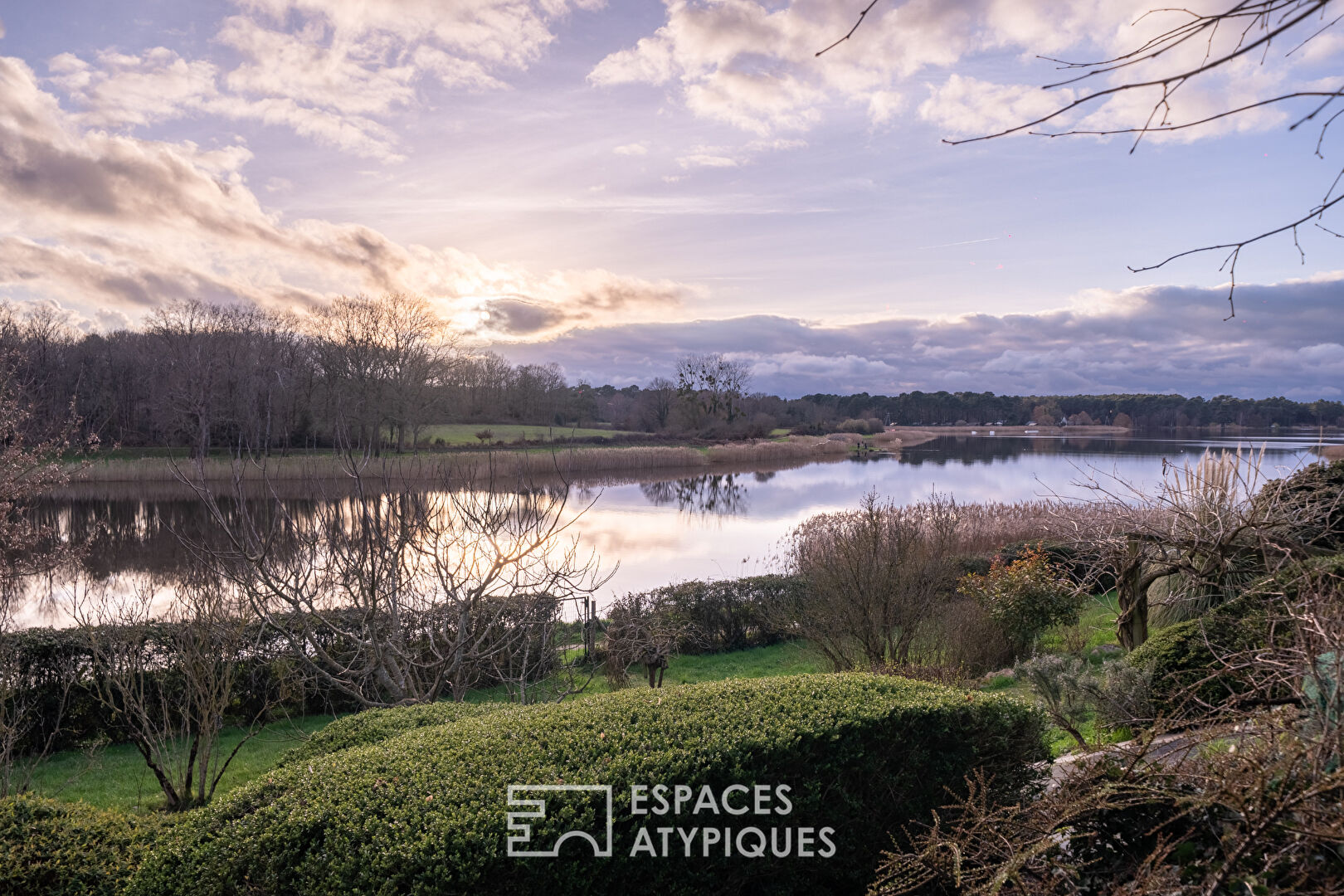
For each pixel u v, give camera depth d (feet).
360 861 9.62
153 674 25.54
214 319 139.44
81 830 11.39
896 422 368.27
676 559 64.95
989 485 124.67
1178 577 25.93
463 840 9.56
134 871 10.68
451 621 27.30
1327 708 7.51
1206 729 8.57
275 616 25.72
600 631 37.11
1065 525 26.21
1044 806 9.13
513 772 11.12
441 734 13.30
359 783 11.27
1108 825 9.97
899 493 115.44
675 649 39.09
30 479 40.32
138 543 69.36
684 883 10.87
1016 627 31.89
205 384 112.57
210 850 10.33
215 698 21.61
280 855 10.03
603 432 227.81
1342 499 19.61
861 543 30.50
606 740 12.04
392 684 23.98
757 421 248.11
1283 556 17.81
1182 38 4.90
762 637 41.45
